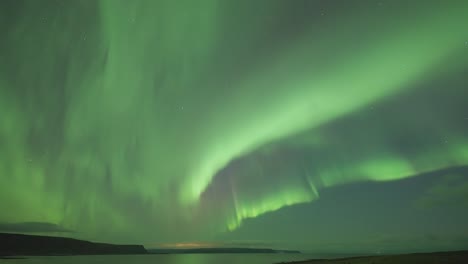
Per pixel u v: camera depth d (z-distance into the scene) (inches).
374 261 1245.7
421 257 1219.9
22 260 2935.5
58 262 2709.2
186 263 3321.9
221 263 3356.3
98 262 2874.0
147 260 3853.3
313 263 1491.1
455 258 1155.9
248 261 3976.4
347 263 1323.8
